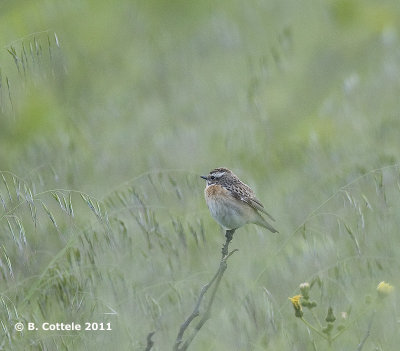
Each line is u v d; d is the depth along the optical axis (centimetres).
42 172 1251
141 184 1080
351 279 962
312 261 1030
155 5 2227
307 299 831
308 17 2089
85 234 939
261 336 919
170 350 956
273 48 1786
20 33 1908
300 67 1978
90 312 921
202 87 1978
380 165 1220
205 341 981
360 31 2031
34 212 880
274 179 1536
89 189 1438
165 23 2205
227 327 941
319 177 1434
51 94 1853
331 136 1642
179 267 1069
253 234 1234
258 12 2138
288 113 1877
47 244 1080
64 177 1432
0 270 878
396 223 1080
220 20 2098
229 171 1246
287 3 2136
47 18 1988
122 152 1652
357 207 980
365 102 1742
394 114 1652
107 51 2106
